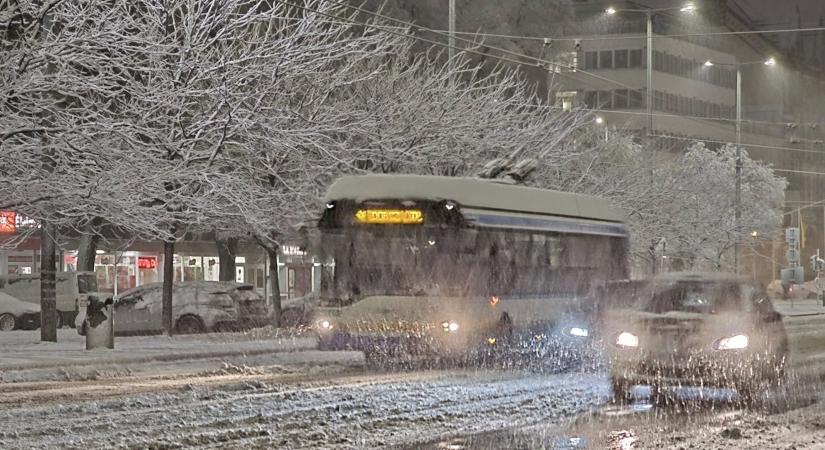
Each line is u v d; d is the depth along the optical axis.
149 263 55.88
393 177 23.20
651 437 13.48
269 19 29.91
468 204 22.86
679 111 101.81
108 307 27.91
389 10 51.84
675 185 53.59
